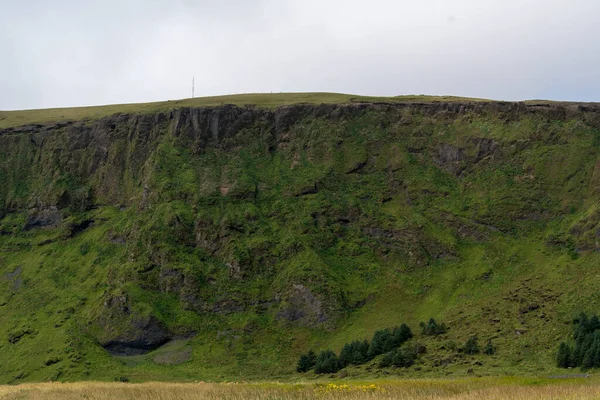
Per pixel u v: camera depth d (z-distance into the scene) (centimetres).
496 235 15125
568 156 15988
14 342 15050
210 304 14800
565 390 7256
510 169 16362
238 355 13562
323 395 7606
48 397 8581
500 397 7044
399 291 14550
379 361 11669
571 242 13938
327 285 14425
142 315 14262
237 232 16075
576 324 10856
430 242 15388
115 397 8188
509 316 12131
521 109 17312
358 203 16712
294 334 13912
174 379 12569
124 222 18012
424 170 17288
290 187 17275
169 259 15512
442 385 8288
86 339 14238
